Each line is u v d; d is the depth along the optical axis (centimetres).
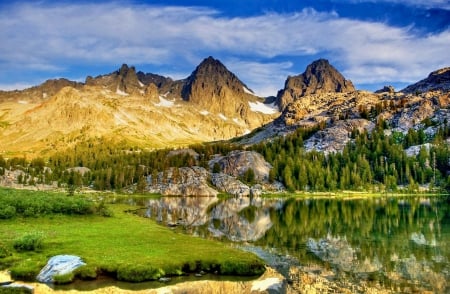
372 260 5147
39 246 5412
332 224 8838
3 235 6150
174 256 5059
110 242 5916
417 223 8694
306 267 4866
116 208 12400
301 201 17438
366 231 7662
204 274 4644
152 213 11756
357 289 3938
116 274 4497
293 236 7231
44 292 4025
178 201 18225
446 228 7894
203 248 5606
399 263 4953
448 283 4059
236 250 5478
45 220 7694
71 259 4678
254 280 4397
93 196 19388
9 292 3966
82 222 7906
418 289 3872
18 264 4719
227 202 17500
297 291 3972
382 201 16325
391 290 3859
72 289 4122
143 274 4431
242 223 9319
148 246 5681
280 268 4828
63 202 8669
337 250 5859
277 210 12850
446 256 5319
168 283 4334
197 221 9781
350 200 17525
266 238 7025
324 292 3894
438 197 18575
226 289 4125
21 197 8681
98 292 4050
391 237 6900
